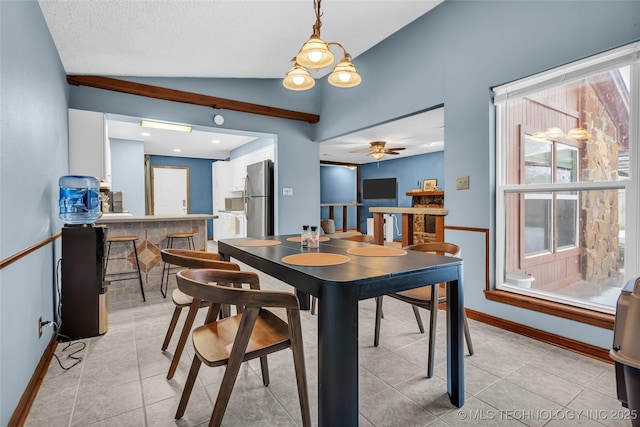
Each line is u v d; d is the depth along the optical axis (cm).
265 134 467
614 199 204
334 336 118
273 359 199
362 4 273
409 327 250
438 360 196
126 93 367
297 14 268
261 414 145
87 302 231
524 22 231
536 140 244
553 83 218
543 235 244
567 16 208
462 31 274
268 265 162
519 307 239
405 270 137
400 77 342
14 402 141
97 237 234
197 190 854
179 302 187
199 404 153
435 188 789
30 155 178
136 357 202
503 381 173
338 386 117
